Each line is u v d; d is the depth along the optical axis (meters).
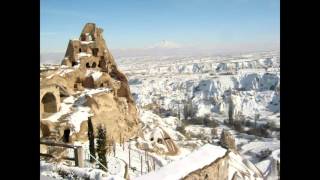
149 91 186.00
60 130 51.09
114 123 63.94
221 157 31.84
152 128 82.25
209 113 133.88
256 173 47.88
